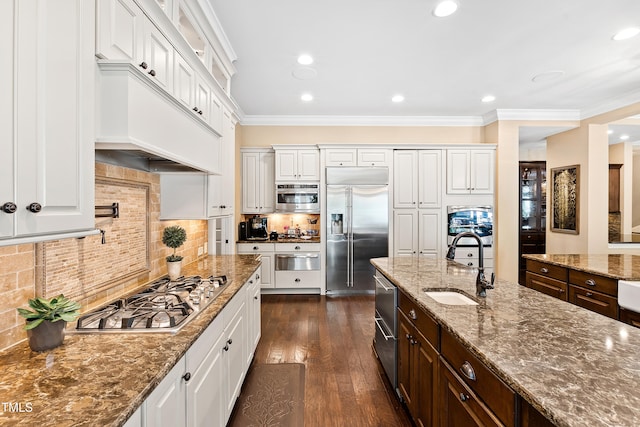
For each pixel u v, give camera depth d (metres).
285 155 4.73
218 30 2.45
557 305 1.59
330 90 3.84
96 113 1.13
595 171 4.49
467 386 1.21
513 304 1.61
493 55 2.96
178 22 1.84
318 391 2.25
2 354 1.07
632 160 6.41
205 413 1.38
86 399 0.83
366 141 5.03
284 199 4.73
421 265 2.68
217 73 2.76
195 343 1.27
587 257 3.12
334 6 2.21
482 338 1.18
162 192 2.25
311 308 4.05
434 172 4.74
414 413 1.80
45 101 0.87
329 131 5.01
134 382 0.91
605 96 4.05
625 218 5.78
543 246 6.12
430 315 1.51
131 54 1.34
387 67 3.20
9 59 0.77
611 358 1.03
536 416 0.87
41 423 0.73
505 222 4.70
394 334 2.14
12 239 0.78
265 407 2.07
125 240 1.82
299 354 2.80
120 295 1.75
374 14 2.31
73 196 0.97
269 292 4.75
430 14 2.31
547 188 5.30
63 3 0.93
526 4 2.19
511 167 4.69
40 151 0.85
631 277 2.23
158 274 2.21
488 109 4.64
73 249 1.40
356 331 3.30
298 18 2.35
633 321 2.14
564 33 2.57
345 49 2.83
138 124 1.21
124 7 1.29
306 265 4.66
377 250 4.66
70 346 1.14
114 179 1.69
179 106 1.58
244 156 4.86
